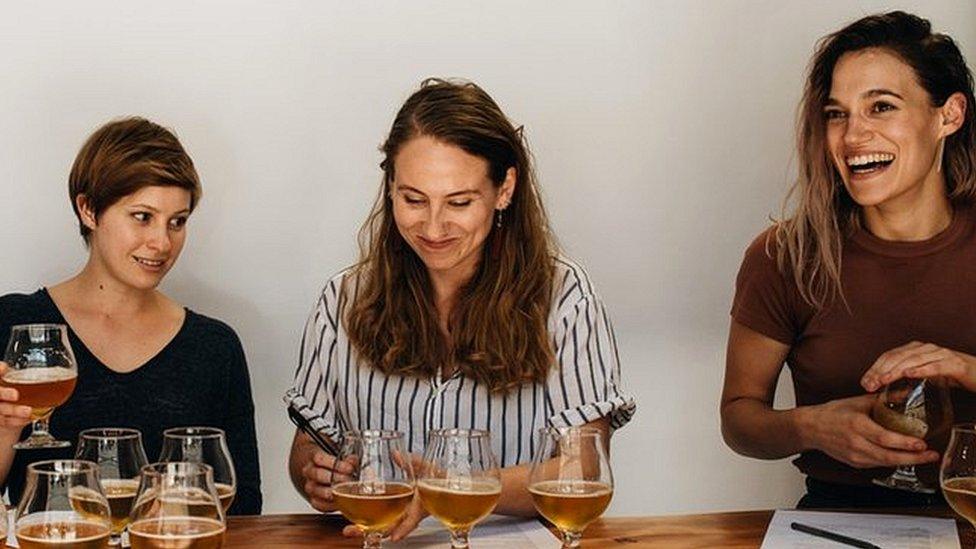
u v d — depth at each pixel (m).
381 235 1.98
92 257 2.21
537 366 1.94
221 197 2.68
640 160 2.79
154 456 2.20
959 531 1.70
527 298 1.96
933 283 2.08
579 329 1.98
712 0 2.78
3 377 1.72
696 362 2.86
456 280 1.98
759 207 2.84
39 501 1.35
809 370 2.18
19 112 2.60
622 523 1.76
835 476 2.13
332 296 2.07
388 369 1.98
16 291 2.63
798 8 2.80
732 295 2.85
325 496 1.78
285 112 2.68
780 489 2.89
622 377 2.84
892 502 2.09
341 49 2.68
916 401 1.73
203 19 2.64
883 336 2.11
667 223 2.82
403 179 1.83
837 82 2.04
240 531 1.70
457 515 1.49
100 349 2.20
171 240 2.15
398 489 1.50
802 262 2.13
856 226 2.13
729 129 2.81
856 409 1.89
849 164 2.04
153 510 1.34
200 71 2.65
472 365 1.94
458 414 1.98
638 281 2.83
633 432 2.86
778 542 1.64
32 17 2.59
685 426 2.87
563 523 1.51
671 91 2.79
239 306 2.71
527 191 1.96
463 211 1.83
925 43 2.01
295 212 2.71
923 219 2.08
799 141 2.15
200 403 2.24
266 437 2.74
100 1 2.60
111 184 2.08
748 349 2.23
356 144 2.71
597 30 2.76
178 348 2.25
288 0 2.66
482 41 2.72
